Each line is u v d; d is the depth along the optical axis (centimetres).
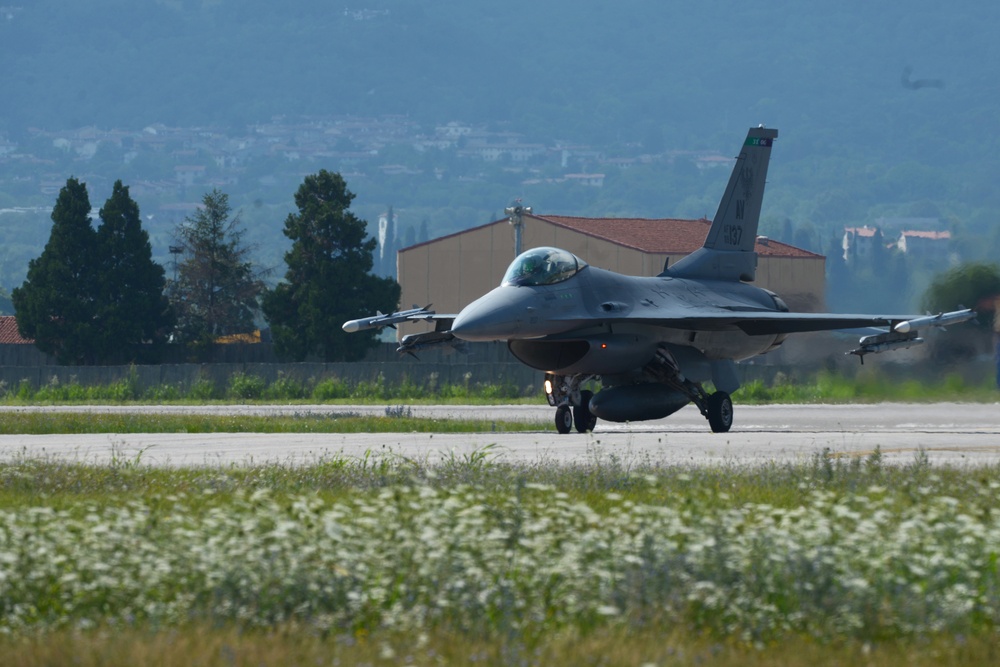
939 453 7750
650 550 3161
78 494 5503
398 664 2572
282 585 2992
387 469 6166
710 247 12231
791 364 18112
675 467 6309
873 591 3006
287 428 10950
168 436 9612
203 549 3103
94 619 2911
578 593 2983
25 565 3089
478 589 2989
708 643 2792
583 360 9962
